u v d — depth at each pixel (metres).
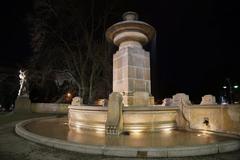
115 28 11.44
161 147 5.07
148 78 11.41
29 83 27.84
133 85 10.72
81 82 28.05
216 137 6.97
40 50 27.02
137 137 6.94
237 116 7.13
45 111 25.42
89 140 6.22
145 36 11.59
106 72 28.05
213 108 8.04
